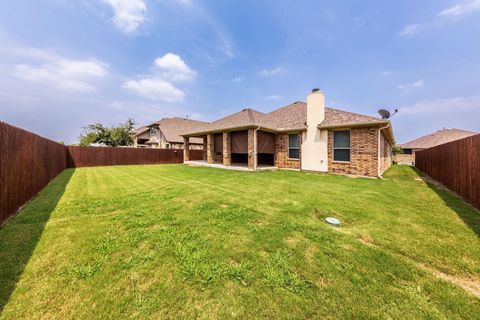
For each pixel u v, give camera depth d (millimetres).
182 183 8797
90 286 2352
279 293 2242
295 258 2881
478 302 2100
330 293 2232
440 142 30359
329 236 3533
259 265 2730
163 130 29422
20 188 5316
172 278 2488
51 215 4688
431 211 4977
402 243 3346
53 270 2633
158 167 16859
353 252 3021
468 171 5957
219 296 2209
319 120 12867
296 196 6340
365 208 5141
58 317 1954
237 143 15469
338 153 12133
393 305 2068
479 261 2842
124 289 2311
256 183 8703
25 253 3021
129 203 5641
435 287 2309
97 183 9086
